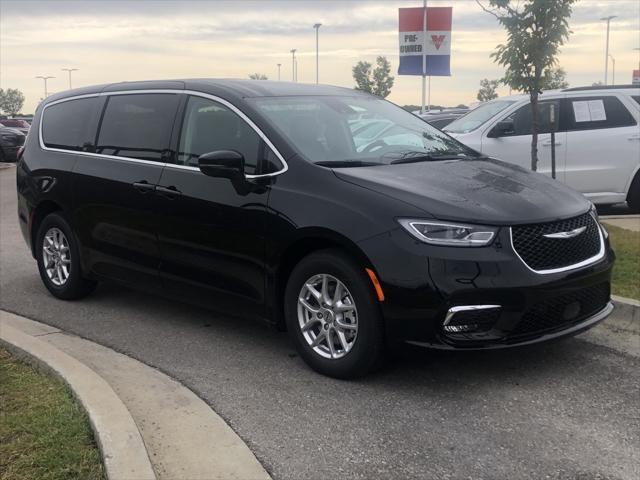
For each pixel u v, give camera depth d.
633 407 3.80
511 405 3.85
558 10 7.85
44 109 6.61
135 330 5.35
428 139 5.35
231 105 4.82
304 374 4.35
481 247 3.74
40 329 5.41
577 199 4.41
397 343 3.87
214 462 3.25
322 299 4.20
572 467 3.19
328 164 4.40
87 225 5.77
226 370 4.45
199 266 4.87
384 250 3.81
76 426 3.43
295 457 3.31
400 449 3.37
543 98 9.50
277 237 4.30
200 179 4.82
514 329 3.80
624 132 9.41
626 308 5.13
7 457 3.18
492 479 3.10
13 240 9.44
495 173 4.59
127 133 5.56
